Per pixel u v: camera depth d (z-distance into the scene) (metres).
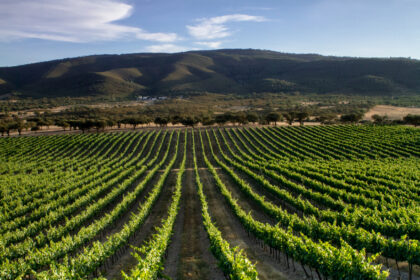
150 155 58.59
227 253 12.77
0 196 31.30
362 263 10.47
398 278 12.22
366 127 66.31
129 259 16.45
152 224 22.45
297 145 57.84
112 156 55.53
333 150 51.31
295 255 12.91
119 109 124.31
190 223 22.27
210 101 159.12
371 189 26.53
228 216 23.48
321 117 85.31
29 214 26.12
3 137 71.69
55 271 11.86
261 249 16.80
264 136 68.44
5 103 153.00
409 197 22.91
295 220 17.42
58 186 33.62
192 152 60.19
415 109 101.69
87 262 13.36
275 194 26.88
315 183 28.17
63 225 23.36
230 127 81.62
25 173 44.59
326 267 11.45
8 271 13.13
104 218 20.58
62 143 64.56
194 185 34.88
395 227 14.99
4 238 18.28
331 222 18.11
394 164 37.62
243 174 39.22
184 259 16.02
